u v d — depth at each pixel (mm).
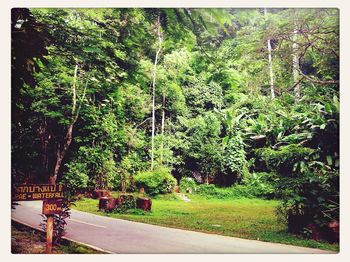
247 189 8680
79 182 9008
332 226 6148
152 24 5781
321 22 7090
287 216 6836
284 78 7848
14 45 5277
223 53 6926
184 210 8289
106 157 9617
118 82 7832
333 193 6285
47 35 5699
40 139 8750
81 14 6812
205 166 9484
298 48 7523
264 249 5832
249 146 8312
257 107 8219
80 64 8742
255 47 7262
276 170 6746
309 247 5934
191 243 6086
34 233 6336
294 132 6973
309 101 7422
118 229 6879
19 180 5941
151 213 8094
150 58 9523
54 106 9203
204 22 4652
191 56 9547
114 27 6422
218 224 7125
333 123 6320
